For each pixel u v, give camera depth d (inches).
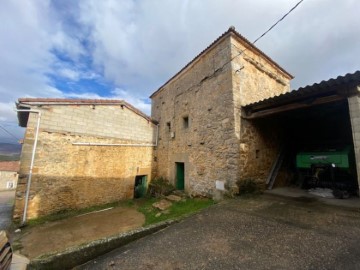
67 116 255.1
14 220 204.8
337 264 74.0
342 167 174.1
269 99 177.0
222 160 210.8
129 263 86.4
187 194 263.3
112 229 193.0
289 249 87.0
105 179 287.0
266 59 260.5
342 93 134.6
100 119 289.1
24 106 225.1
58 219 224.8
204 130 243.1
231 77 207.6
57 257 86.4
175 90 318.3
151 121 358.9
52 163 237.3
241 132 202.7
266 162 223.9
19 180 212.4
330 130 239.9
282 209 142.3
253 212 139.5
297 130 266.7
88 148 272.5
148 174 345.4
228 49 216.2
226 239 101.3
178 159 293.1
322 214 127.4
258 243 94.7
